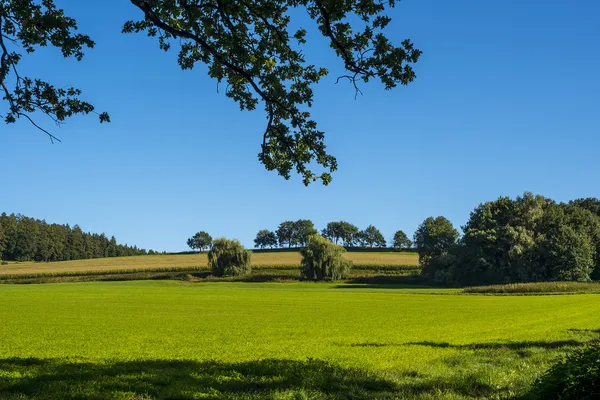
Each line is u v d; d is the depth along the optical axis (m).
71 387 12.47
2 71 12.59
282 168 14.86
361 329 34.78
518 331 30.77
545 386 10.83
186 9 11.30
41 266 153.75
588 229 126.12
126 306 58.47
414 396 11.89
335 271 120.94
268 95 13.30
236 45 11.73
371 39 12.39
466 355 19.91
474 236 117.31
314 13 12.48
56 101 13.23
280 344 26.12
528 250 112.94
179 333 32.72
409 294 83.62
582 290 84.69
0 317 45.16
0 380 13.35
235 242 129.50
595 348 11.44
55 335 31.70
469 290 88.25
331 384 13.39
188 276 121.88
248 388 13.04
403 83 12.71
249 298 72.81
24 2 12.05
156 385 13.28
